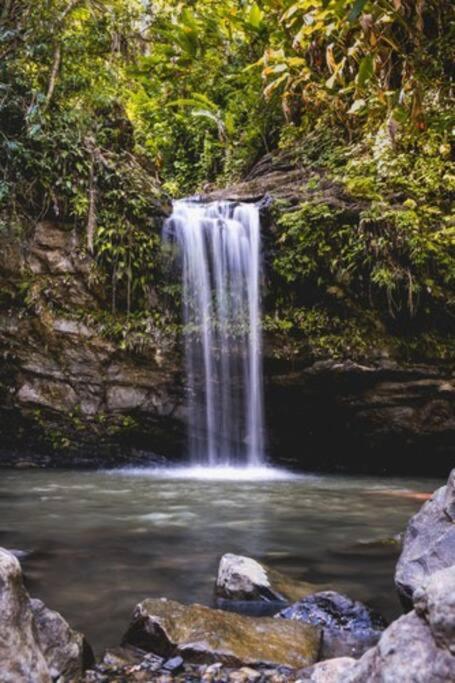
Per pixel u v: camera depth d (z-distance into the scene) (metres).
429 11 7.93
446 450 7.82
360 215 7.65
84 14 9.38
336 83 8.89
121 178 8.42
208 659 2.06
